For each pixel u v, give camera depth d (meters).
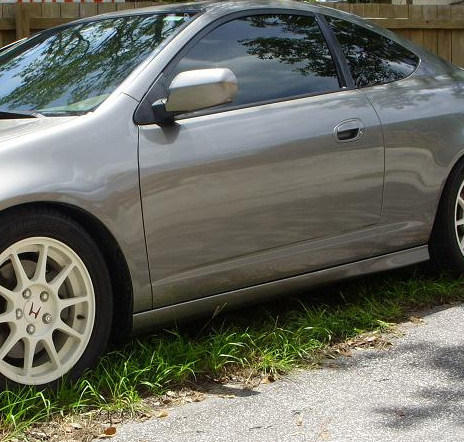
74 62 4.34
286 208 4.30
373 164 4.65
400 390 3.78
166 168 3.87
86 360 3.73
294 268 4.42
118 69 4.12
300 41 4.66
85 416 3.49
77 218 3.73
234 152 4.09
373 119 4.66
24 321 3.54
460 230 5.23
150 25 4.41
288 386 3.86
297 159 4.31
